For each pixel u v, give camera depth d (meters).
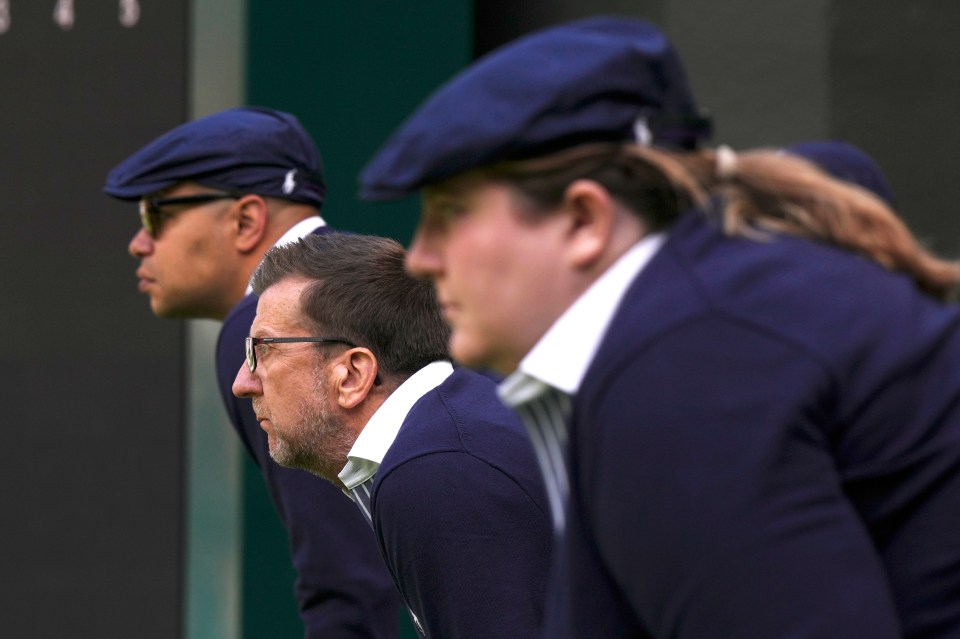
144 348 15.40
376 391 7.40
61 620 15.72
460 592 6.56
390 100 15.41
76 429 15.66
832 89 14.69
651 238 4.29
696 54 15.02
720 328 3.98
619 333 4.07
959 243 14.80
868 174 8.55
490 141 4.07
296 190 10.39
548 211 4.21
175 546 15.27
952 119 14.79
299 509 8.66
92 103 15.61
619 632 4.27
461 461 6.68
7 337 15.95
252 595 15.12
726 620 3.84
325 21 15.34
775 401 3.88
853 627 3.78
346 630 8.59
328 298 7.36
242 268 10.38
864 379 3.96
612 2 15.48
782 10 14.80
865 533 3.96
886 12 14.81
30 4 15.86
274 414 7.49
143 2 15.40
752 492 3.82
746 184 4.35
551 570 6.70
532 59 4.15
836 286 4.07
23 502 15.86
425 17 15.41
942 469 4.00
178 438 15.28
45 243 15.79
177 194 10.26
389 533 6.78
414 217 15.38
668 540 3.90
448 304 4.42
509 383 4.58
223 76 15.10
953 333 4.14
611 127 4.15
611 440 4.00
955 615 4.03
